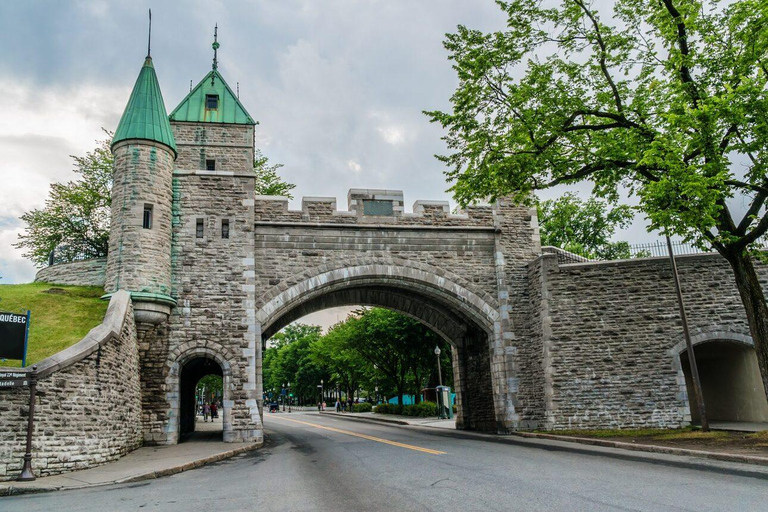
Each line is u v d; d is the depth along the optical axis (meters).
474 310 21.86
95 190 32.34
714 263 19.53
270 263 20.64
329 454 14.18
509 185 16.88
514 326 21.80
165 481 10.51
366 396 78.00
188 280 19.72
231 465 12.96
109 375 14.80
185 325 19.33
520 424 20.91
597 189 16.53
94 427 13.53
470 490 7.76
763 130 12.53
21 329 12.16
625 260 20.20
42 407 11.82
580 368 19.69
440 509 6.55
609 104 16.53
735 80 13.43
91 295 19.31
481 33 16.75
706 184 12.05
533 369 21.28
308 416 48.56
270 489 8.77
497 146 16.92
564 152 16.89
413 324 38.66
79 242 32.41
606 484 8.04
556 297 20.36
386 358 41.78
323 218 21.30
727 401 22.53
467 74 16.67
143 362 18.64
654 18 14.91
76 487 10.14
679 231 13.20
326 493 8.12
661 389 19.06
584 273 20.38
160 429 18.28
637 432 17.03
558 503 6.69
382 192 22.03
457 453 13.02
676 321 19.39
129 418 16.45
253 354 19.48
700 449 11.93
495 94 16.91
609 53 16.19
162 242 19.28
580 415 19.34
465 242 22.30
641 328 19.59
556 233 41.22
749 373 20.77
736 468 9.60
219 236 20.27
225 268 20.03
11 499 9.04
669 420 18.83
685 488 7.62
